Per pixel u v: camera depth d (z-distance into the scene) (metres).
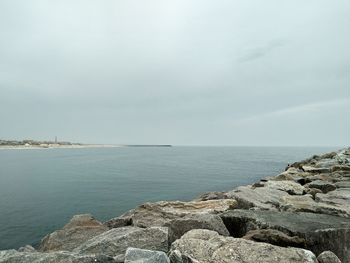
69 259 6.22
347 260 6.96
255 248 6.32
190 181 49.34
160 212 11.99
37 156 132.75
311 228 7.78
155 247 7.63
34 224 24.16
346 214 9.47
